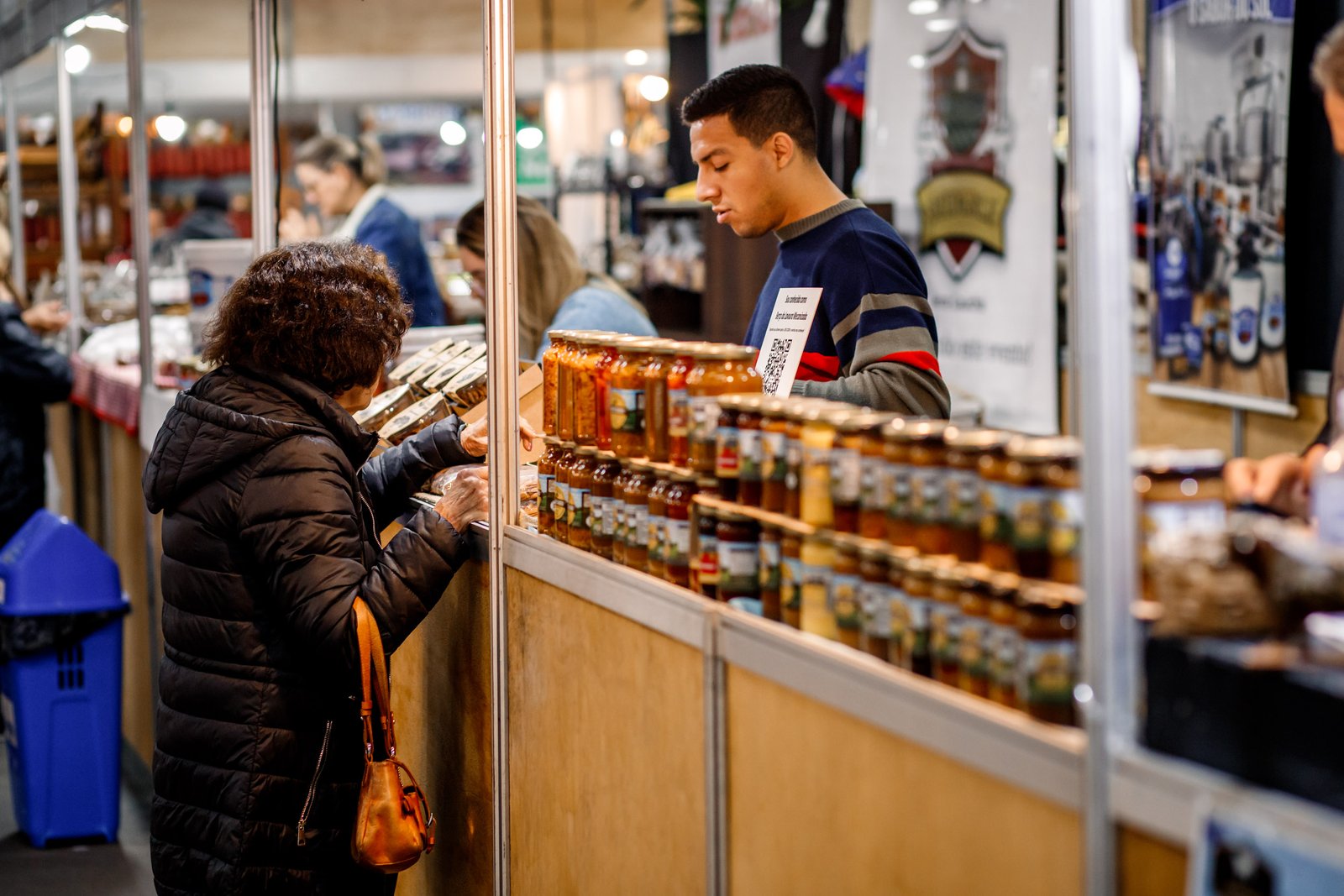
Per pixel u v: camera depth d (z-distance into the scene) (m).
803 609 1.75
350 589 2.39
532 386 3.02
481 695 2.74
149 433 5.07
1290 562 1.29
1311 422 3.60
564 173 8.39
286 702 2.45
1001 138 5.13
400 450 2.95
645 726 2.10
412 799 2.47
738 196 2.90
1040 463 1.46
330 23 8.30
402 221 5.68
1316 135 3.49
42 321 6.50
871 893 1.61
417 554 2.49
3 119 8.07
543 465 2.49
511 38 2.58
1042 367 5.00
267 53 4.12
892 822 1.58
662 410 2.11
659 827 2.06
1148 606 1.41
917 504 1.60
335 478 2.43
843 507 1.70
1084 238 1.35
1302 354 3.60
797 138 2.88
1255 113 3.65
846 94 6.02
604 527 2.25
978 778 1.46
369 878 2.58
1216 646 1.26
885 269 2.80
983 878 1.46
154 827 2.56
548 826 2.46
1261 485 1.80
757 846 1.83
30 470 5.93
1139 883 1.30
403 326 2.66
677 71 7.33
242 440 2.41
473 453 2.95
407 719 3.21
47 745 4.62
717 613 1.88
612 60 8.87
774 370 2.89
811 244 2.88
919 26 5.54
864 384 2.69
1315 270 3.54
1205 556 1.31
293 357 2.49
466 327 4.48
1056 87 4.88
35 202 7.70
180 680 2.49
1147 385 4.18
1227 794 1.20
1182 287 3.98
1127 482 1.35
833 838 1.68
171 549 2.49
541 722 2.47
